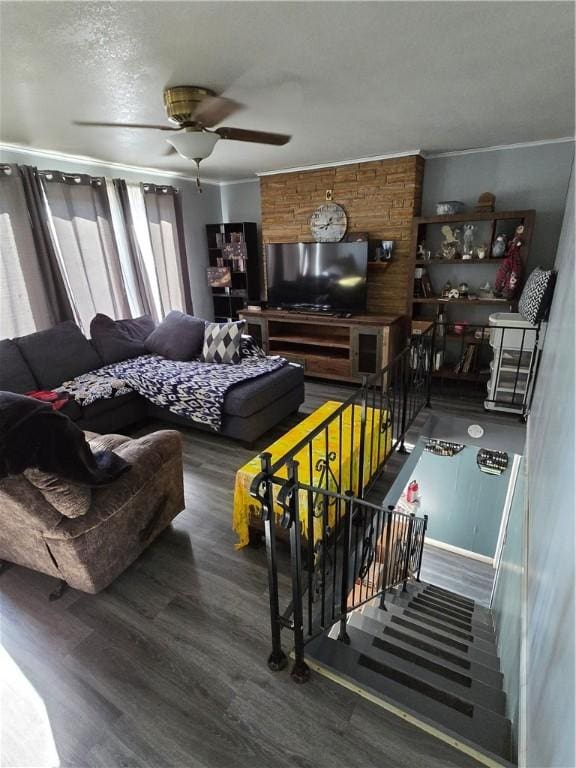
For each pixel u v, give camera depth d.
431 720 1.33
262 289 5.77
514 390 3.39
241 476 2.11
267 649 1.60
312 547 1.47
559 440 1.39
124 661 1.56
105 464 1.79
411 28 1.62
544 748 0.92
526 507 2.29
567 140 3.48
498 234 3.90
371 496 2.61
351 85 2.20
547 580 1.22
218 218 5.92
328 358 4.66
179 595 1.87
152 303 4.90
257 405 3.18
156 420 3.81
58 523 1.61
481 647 2.25
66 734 1.33
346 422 2.78
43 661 1.57
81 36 1.62
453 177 4.04
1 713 1.40
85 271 4.09
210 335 3.93
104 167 4.30
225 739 1.30
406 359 2.87
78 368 3.64
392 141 3.49
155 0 1.39
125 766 1.24
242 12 1.48
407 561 2.95
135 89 2.20
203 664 1.54
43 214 3.65
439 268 4.33
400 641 1.92
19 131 3.00
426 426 3.39
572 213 2.44
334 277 4.57
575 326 1.34
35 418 1.44
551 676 0.96
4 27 1.53
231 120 2.79
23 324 3.67
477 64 1.97
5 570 2.04
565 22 1.59
